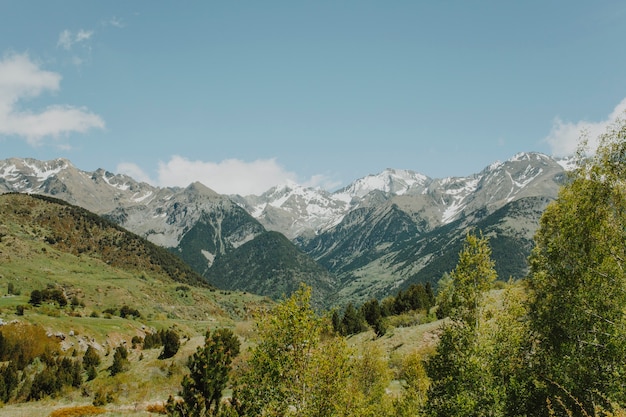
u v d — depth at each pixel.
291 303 23.80
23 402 54.88
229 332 54.88
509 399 28.83
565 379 28.80
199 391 21.67
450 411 28.81
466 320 30.48
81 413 43.44
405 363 43.69
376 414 37.53
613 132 32.28
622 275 30.09
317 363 23.09
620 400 27.16
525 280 39.75
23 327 90.06
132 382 60.75
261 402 22.30
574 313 31.11
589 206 32.50
